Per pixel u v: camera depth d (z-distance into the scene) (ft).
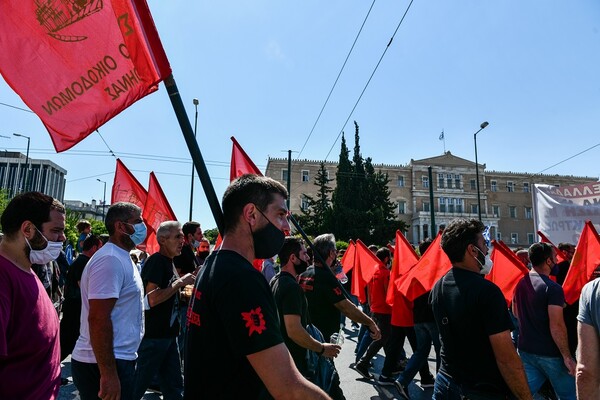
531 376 13.43
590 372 7.32
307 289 12.55
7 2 7.12
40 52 7.18
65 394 16.84
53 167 305.94
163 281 12.96
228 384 4.65
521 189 228.63
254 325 4.44
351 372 21.58
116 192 22.08
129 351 9.76
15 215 7.02
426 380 19.62
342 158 163.43
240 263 5.00
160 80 6.55
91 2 7.25
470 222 9.37
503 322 7.94
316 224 158.30
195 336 4.99
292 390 4.33
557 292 12.81
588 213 25.07
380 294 20.90
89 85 7.21
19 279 6.62
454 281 9.00
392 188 217.56
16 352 6.30
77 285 16.47
